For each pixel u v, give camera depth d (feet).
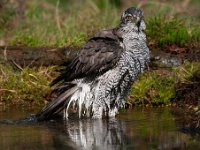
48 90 50.49
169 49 54.60
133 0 68.74
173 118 44.21
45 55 52.70
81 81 45.52
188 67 51.55
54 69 52.49
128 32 45.44
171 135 39.42
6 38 58.03
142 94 49.29
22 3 63.16
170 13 60.08
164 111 46.93
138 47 45.52
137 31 45.52
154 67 52.49
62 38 55.83
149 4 66.08
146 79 50.42
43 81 51.11
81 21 59.93
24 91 50.39
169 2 65.98
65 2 70.69
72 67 45.57
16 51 52.95
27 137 39.68
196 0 68.49
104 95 45.62
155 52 53.42
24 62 52.54
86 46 45.75
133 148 36.78
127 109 48.29
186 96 48.88
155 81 50.21
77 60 45.55
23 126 42.83
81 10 64.90
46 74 51.85
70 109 47.67
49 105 44.68
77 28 58.34
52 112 44.75
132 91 49.47
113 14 62.28
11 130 41.63
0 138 39.47
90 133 40.63
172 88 49.67
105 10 64.69
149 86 49.80
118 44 45.27
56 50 52.95
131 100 49.08
